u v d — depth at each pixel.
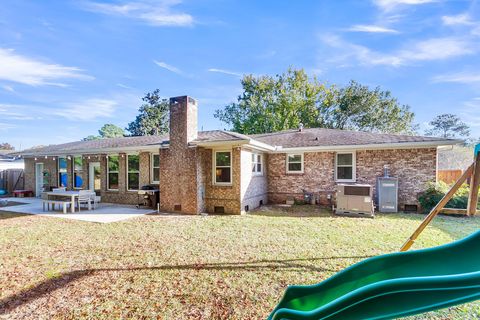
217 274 4.41
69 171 14.66
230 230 7.45
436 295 1.85
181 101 10.54
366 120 31.34
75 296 3.70
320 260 5.04
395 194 10.60
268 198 13.45
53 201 10.76
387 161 11.23
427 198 10.18
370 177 11.50
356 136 12.95
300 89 30.23
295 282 4.11
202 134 11.88
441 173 14.30
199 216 9.70
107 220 8.93
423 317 3.25
